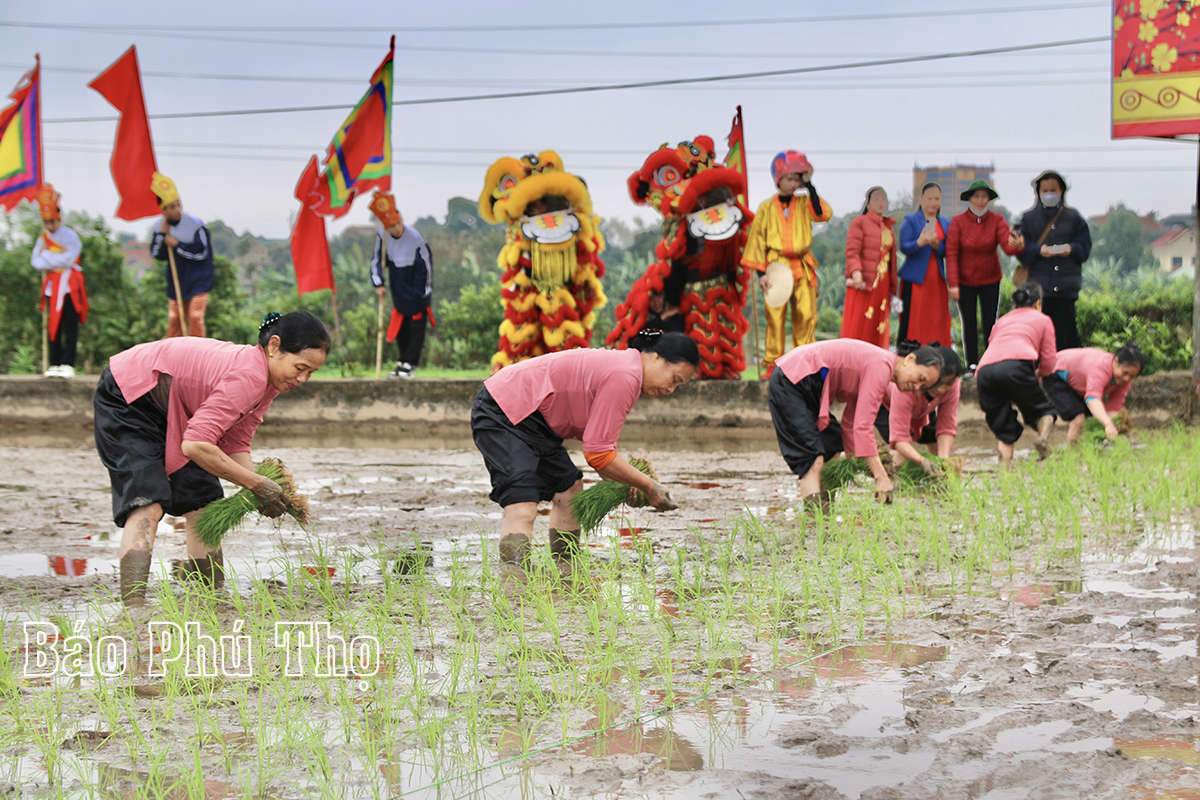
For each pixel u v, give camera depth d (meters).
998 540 5.64
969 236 12.09
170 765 2.91
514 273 13.31
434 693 3.46
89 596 4.80
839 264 29.75
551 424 5.49
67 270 14.77
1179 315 15.99
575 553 5.24
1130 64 10.99
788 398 6.77
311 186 13.42
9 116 14.44
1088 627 4.16
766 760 2.90
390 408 14.04
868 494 7.08
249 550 5.89
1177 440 9.41
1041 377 9.88
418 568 5.20
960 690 3.45
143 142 13.17
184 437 4.78
